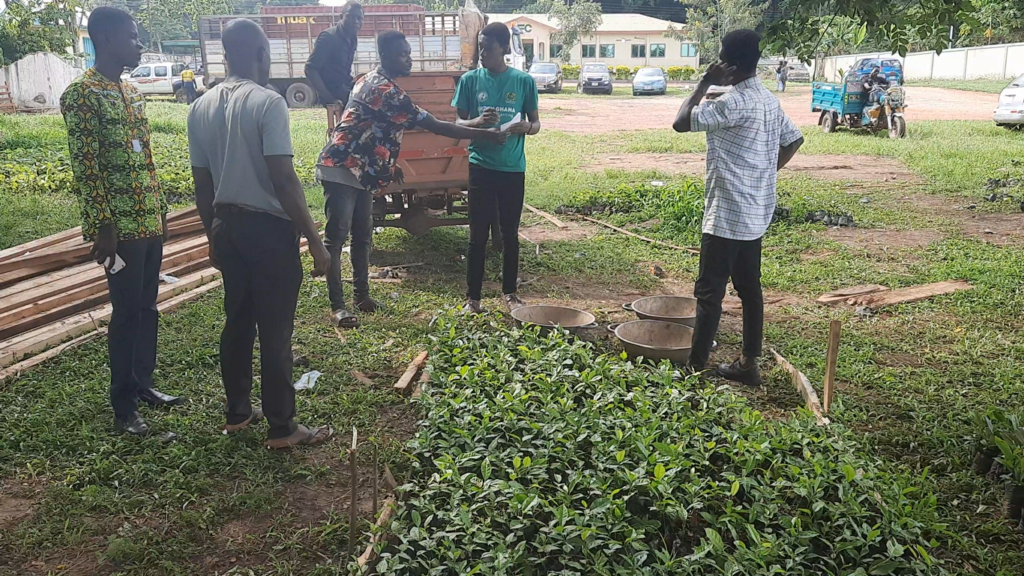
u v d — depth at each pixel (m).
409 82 8.39
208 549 3.64
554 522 3.47
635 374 5.11
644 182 13.69
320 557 3.59
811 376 5.66
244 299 4.32
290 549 3.63
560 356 5.37
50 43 32.25
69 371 5.43
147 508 3.87
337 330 6.39
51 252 7.27
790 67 49.62
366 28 16.31
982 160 15.84
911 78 49.75
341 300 6.56
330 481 4.19
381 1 61.31
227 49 4.17
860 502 3.74
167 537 3.69
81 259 7.56
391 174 6.40
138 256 4.45
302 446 4.50
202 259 8.06
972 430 4.73
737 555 3.32
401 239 9.46
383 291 7.46
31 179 12.19
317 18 24.95
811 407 5.02
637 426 4.34
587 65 43.88
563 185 13.35
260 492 4.01
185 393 5.12
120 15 4.29
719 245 5.18
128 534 3.67
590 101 36.44
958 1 5.13
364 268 6.85
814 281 8.08
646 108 32.06
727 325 6.82
